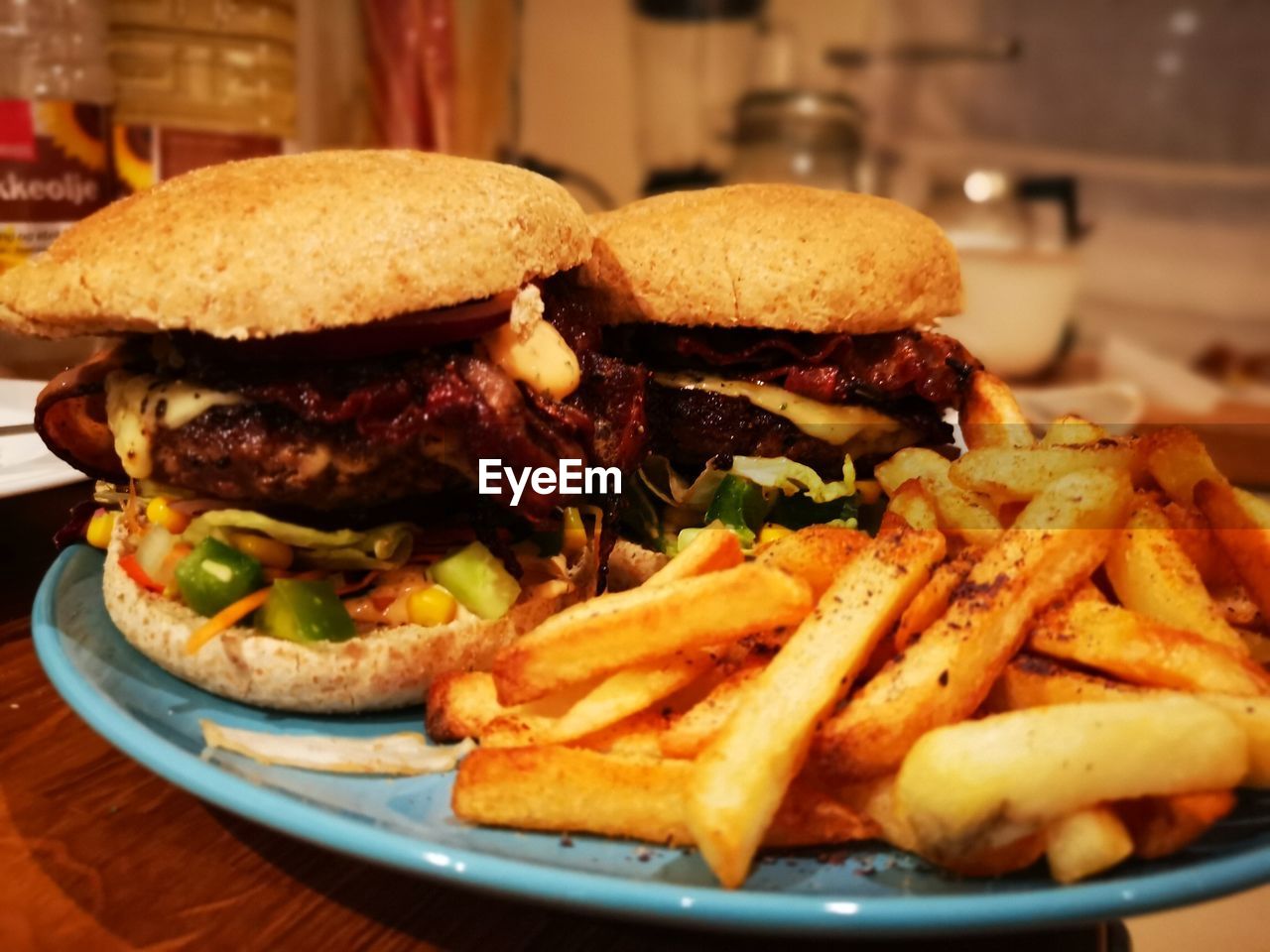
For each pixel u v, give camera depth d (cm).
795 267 25
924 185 62
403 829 17
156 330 20
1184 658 17
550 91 68
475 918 17
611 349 28
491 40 64
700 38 65
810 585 20
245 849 19
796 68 64
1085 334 54
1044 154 58
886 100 63
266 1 48
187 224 20
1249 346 51
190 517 23
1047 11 58
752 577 18
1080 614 18
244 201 20
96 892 17
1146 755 15
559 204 23
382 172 21
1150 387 50
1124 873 16
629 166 69
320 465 21
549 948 17
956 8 60
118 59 45
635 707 18
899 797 16
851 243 26
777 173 64
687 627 18
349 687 21
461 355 21
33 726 23
